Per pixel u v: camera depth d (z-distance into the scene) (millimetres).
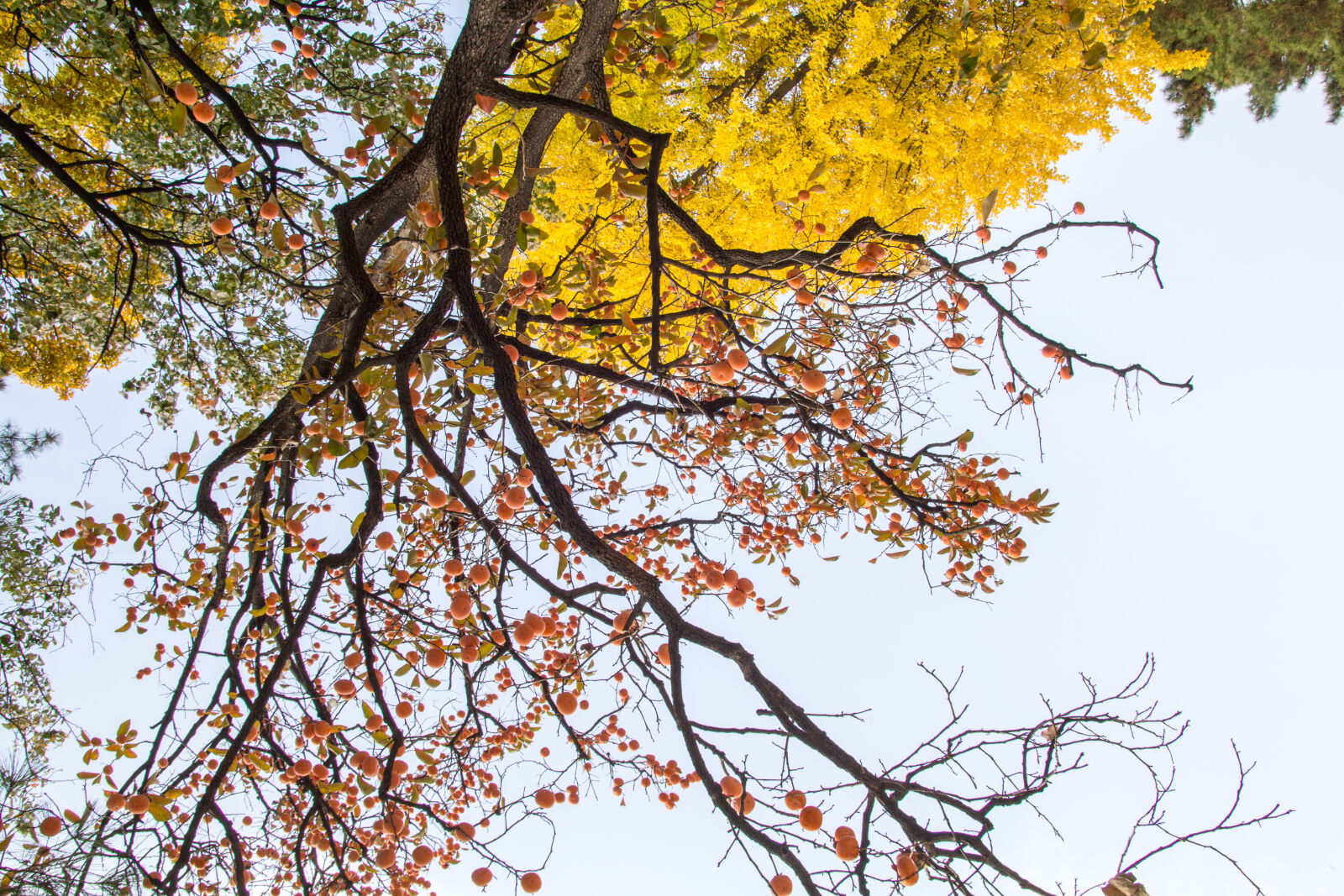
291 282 4121
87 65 5176
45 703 5094
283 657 3160
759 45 6992
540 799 2664
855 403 3604
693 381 3254
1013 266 3506
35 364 7484
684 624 2453
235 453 3738
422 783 3656
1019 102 6457
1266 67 11727
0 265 5289
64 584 4172
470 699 3236
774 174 7039
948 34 6719
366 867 3705
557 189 6691
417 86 5465
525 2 2852
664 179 7125
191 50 5305
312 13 4949
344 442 2816
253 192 4242
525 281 3092
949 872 1760
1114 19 6078
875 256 2826
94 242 5629
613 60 3820
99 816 2744
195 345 6090
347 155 3326
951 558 4227
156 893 2561
